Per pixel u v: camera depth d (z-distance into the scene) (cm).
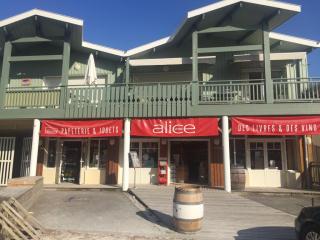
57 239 729
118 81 1631
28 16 1378
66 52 1430
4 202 754
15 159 1691
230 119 1320
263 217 928
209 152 1498
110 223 866
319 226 620
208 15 1355
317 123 1249
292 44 1566
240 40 1614
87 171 1547
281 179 1477
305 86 1391
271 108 1280
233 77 1587
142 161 1555
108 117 1371
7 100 1427
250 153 1508
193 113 1322
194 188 798
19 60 1448
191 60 1490
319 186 1398
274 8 1302
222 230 805
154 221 887
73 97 1394
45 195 1216
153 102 1352
